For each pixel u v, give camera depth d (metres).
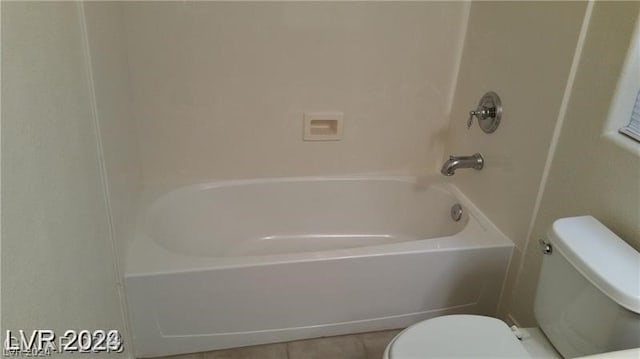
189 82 2.00
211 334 1.74
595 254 1.21
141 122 2.02
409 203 2.35
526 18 1.69
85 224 1.22
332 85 2.13
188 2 1.86
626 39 1.28
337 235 2.39
